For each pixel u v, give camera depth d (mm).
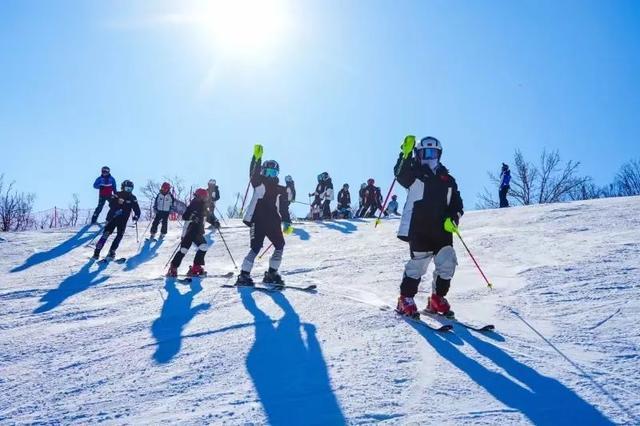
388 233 14227
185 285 7902
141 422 3365
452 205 5652
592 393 3574
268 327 5289
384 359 4270
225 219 18922
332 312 5742
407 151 5512
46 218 29312
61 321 6121
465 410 3371
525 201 39125
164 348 4824
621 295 5770
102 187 17625
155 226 14906
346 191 22266
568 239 9727
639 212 12352
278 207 7598
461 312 5734
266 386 3830
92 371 4355
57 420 3473
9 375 4367
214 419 3344
